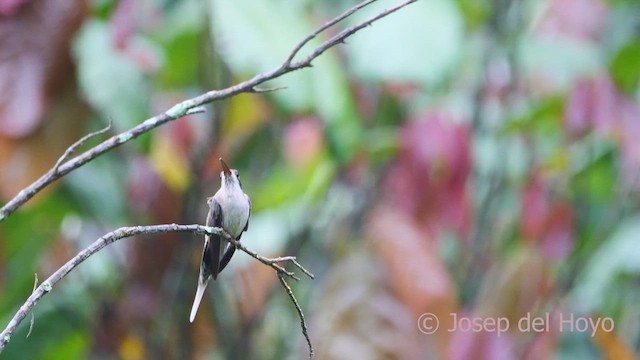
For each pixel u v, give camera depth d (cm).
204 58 1085
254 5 1000
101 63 971
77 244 1257
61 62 941
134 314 1099
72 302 1192
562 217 1199
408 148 1060
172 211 1091
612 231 1278
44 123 937
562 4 1334
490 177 1312
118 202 1092
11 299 1140
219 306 1172
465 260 1259
